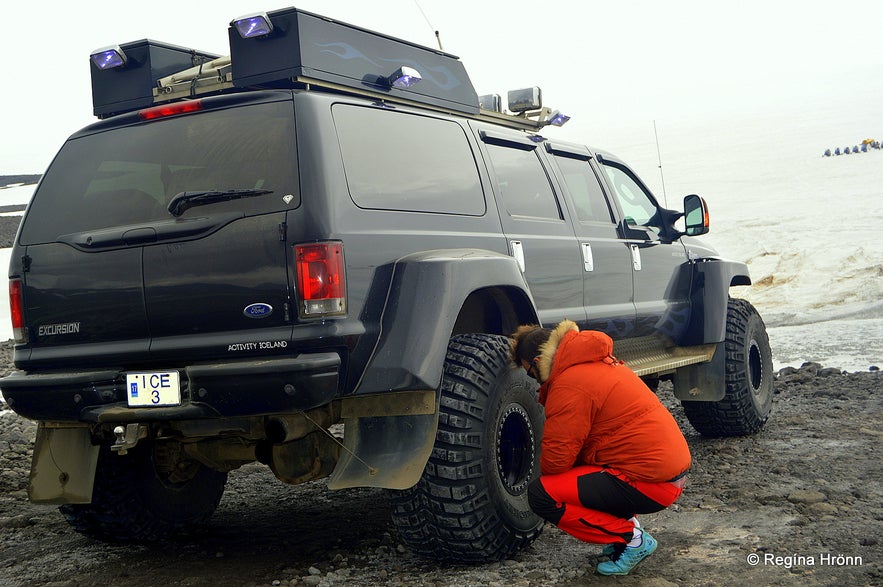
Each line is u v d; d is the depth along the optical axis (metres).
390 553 3.81
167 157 3.59
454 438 3.38
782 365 9.83
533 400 3.81
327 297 3.19
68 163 3.82
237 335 3.27
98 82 4.17
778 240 21.00
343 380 3.27
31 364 3.67
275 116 3.42
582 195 5.24
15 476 5.91
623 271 5.28
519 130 5.03
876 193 27.81
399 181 3.69
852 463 5.13
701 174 42.47
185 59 4.25
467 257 3.63
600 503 3.31
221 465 3.98
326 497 5.14
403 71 3.86
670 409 7.62
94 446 3.77
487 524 3.43
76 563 3.93
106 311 3.52
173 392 3.33
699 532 3.91
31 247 3.71
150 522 4.16
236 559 3.89
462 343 3.66
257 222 3.27
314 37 3.56
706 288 5.99
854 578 3.20
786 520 4.01
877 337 11.32
